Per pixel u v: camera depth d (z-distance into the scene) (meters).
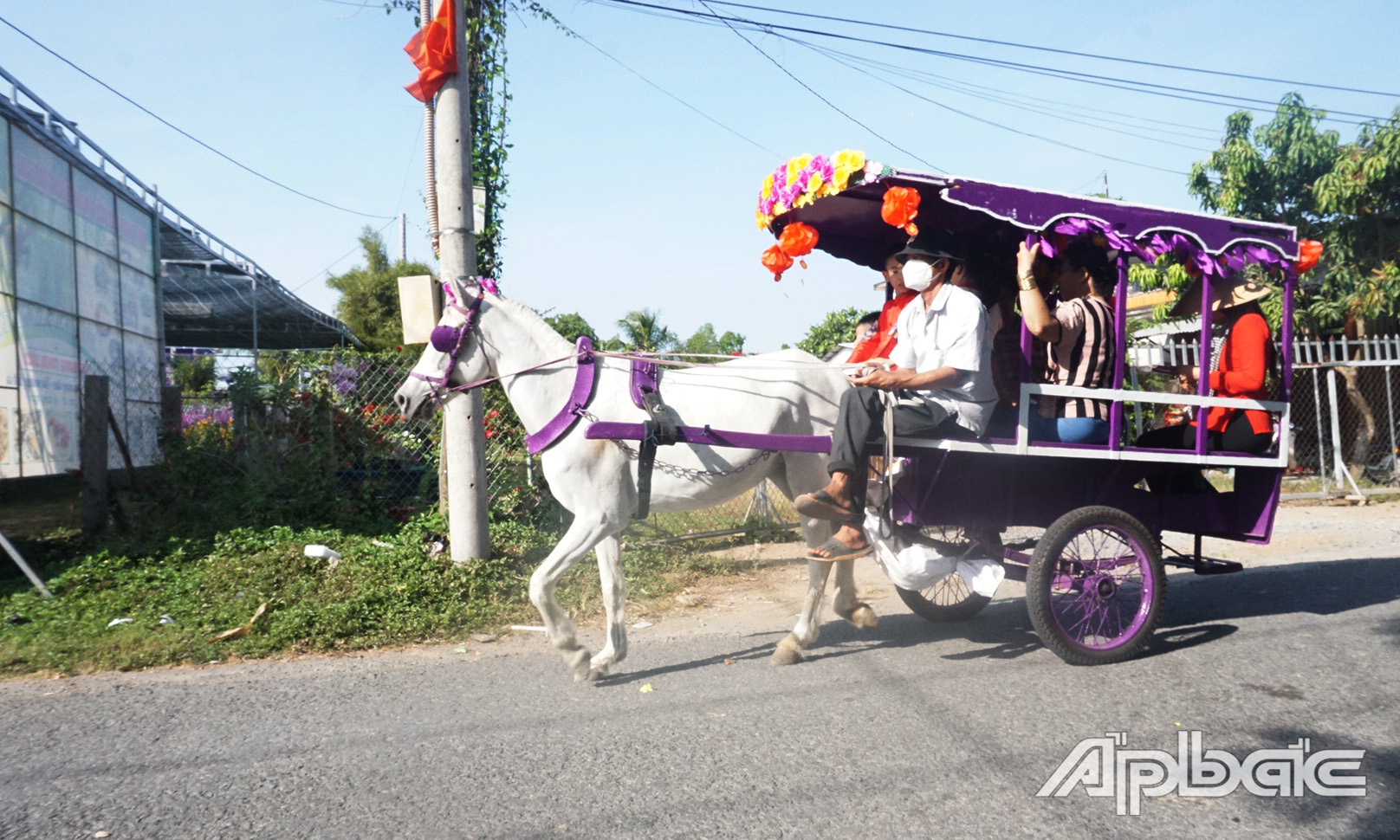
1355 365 12.51
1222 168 14.41
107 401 8.48
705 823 3.22
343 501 8.80
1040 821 3.20
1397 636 5.36
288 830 3.23
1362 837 3.07
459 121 6.79
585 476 4.90
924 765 3.68
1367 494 12.36
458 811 3.35
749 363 5.27
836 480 4.91
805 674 4.98
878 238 6.44
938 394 5.01
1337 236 13.70
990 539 5.49
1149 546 5.14
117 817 3.36
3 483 11.24
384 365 9.45
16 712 4.52
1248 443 5.49
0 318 9.85
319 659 5.48
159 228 14.80
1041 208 4.95
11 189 10.13
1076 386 5.13
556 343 5.11
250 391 9.06
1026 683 4.70
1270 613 6.05
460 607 6.29
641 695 4.67
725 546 9.12
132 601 6.45
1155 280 13.53
